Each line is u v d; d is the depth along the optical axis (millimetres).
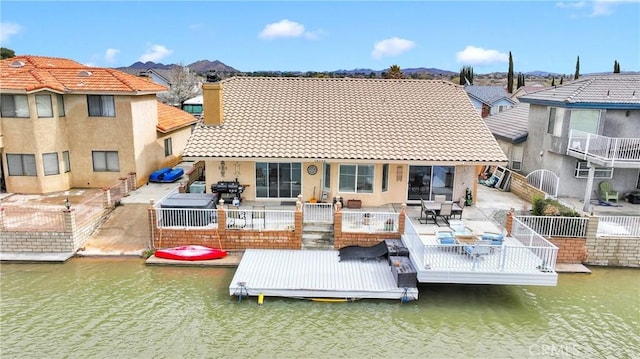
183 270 17312
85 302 14977
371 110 23922
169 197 19812
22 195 24547
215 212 18609
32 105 23750
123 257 18203
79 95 25438
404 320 14320
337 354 12594
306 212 19938
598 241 18203
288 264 17000
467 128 22812
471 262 15336
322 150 20734
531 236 16594
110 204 22250
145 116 27719
